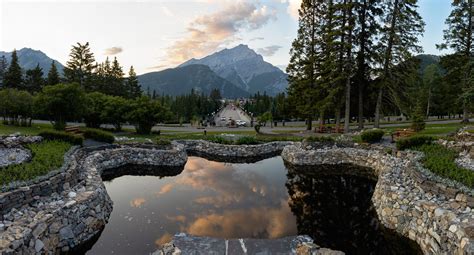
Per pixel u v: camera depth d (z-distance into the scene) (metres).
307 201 12.09
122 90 60.78
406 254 8.09
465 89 24.27
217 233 9.04
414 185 10.28
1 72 66.62
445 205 8.15
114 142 20.69
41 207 8.19
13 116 31.77
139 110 29.94
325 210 11.09
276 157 21.77
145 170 17.53
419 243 8.17
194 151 23.50
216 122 61.56
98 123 35.22
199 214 10.54
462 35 27.72
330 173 16.64
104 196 10.55
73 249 7.83
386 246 8.47
